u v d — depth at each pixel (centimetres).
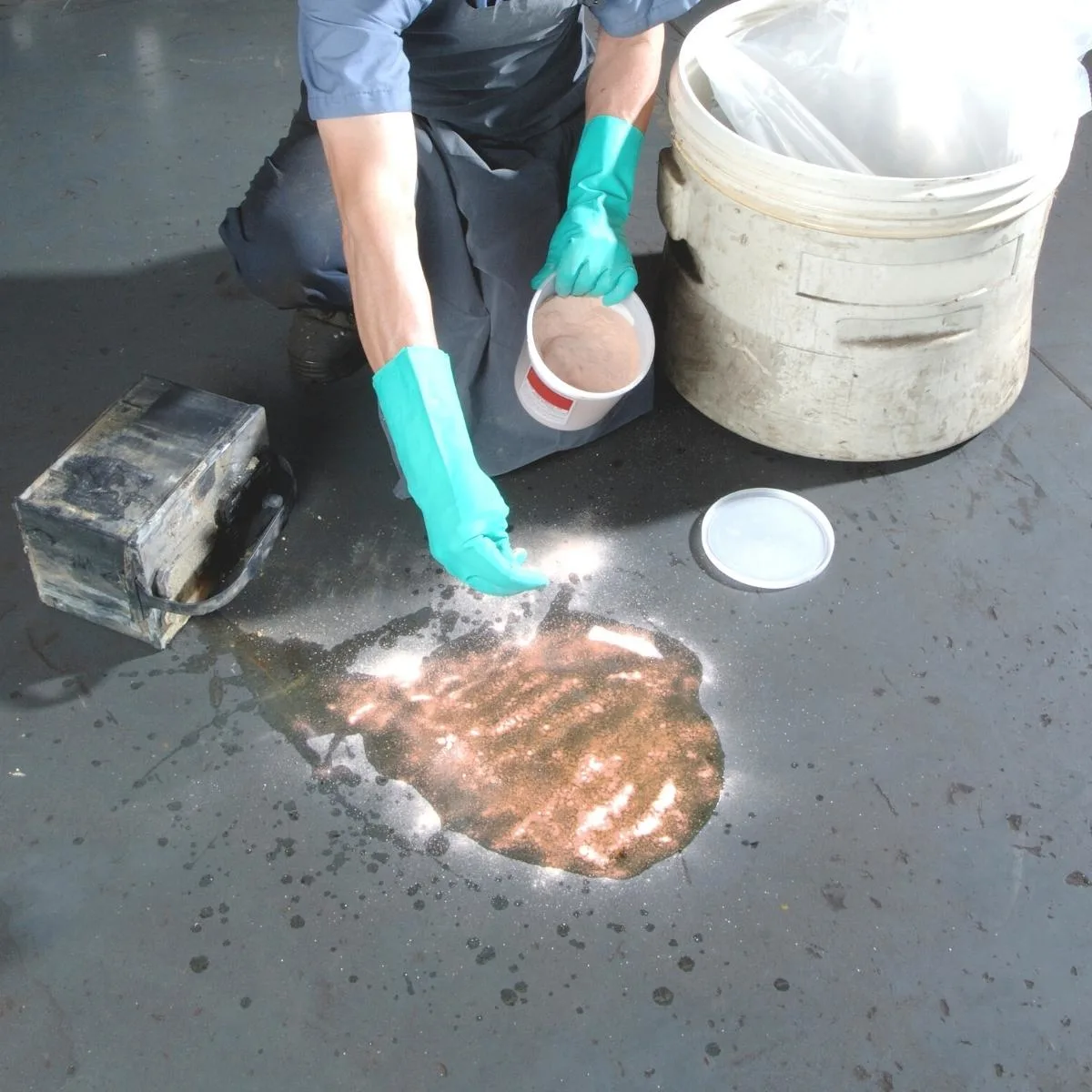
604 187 180
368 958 143
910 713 167
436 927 146
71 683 167
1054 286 226
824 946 145
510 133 186
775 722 166
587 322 183
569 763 161
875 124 185
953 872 152
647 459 197
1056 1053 138
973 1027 139
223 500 174
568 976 142
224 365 208
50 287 219
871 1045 138
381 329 146
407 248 146
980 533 188
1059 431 202
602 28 182
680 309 195
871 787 159
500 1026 138
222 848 152
